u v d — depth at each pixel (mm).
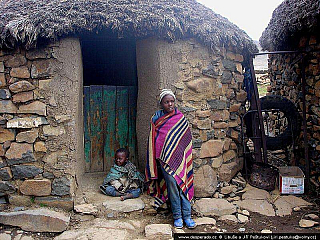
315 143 4645
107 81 5520
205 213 3664
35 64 3551
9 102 3533
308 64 4793
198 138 4047
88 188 3971
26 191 3580
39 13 3588
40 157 3600
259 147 4656
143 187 3996
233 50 4379
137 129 4297
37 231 3314
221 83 4250
